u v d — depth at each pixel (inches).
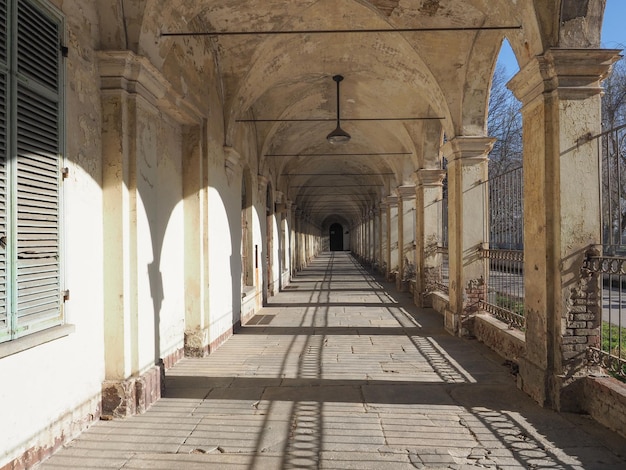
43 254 147.6
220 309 323.9
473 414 191.5
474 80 333.4
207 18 285.0
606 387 177.5
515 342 263.1
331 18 309.3
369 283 782.5
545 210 200.1
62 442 158.2
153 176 210.7
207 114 297.6
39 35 146.1
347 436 169.2
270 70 362.3
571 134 194.4
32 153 142.9
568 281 193.9
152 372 204.7
